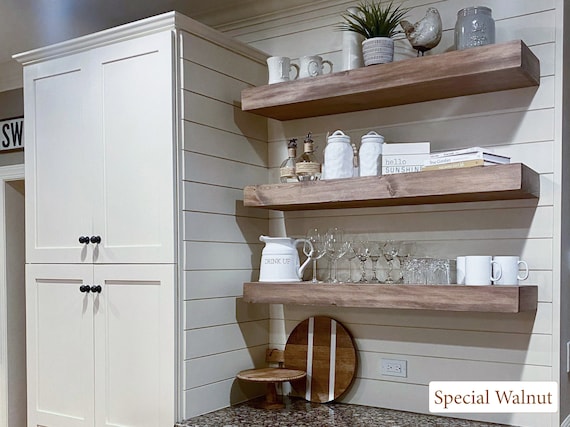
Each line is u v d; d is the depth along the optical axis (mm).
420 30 2389
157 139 2529
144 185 2562
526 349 2346
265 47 3057
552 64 2328
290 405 2713
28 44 3678
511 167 2082
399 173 2344
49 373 2844
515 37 2410
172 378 2459
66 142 2812
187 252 2523
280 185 2584
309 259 2697
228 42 2762
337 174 2520
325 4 2865
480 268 2205
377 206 2668
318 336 2787
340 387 2707
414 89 2389
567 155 2398
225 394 2689
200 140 2613
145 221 2557
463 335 2479
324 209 2822
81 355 2736
